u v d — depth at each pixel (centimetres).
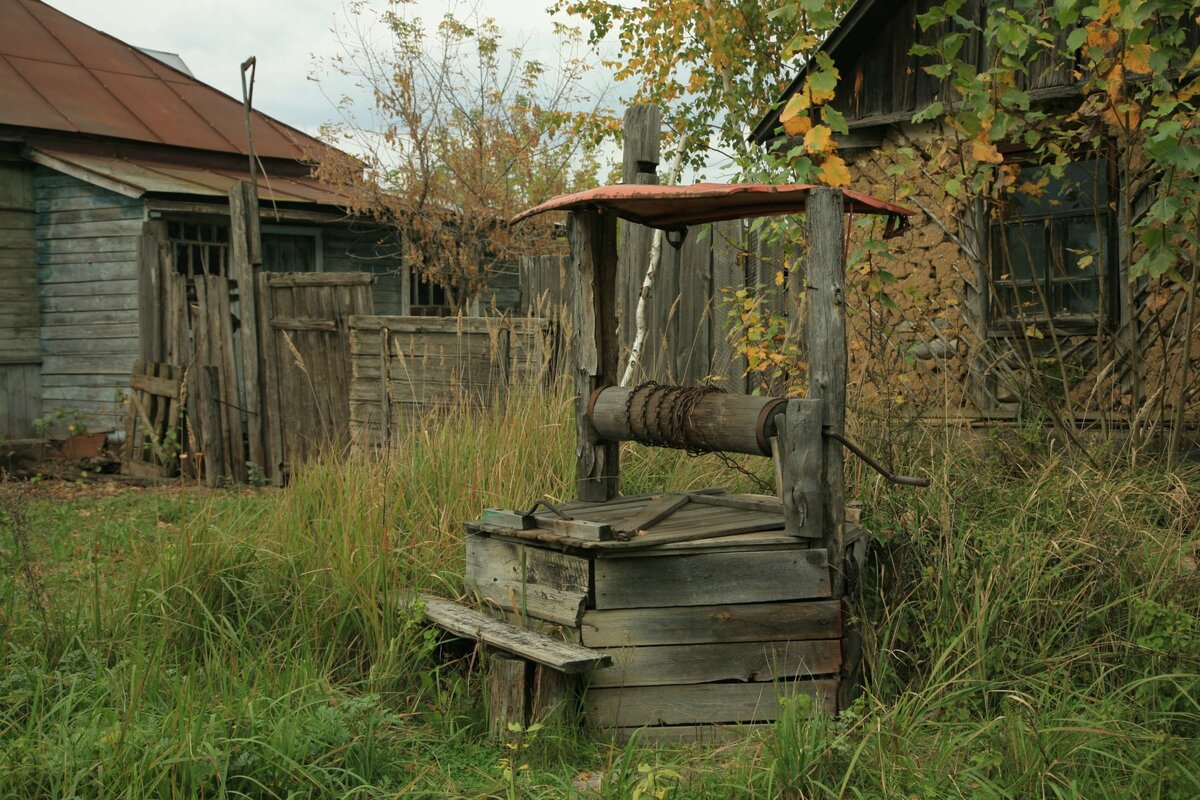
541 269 1062
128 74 1565
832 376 416
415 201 1402
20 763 325
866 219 582
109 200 1243
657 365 805
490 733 402
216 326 1030
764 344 670
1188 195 554
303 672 408
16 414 1282
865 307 712
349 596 479
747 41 1134
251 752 337
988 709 397
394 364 916
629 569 417
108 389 1255
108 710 361
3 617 451
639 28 1321
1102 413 603
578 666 385
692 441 453
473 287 1434
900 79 797
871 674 432
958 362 760
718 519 455
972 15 773
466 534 498
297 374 1000
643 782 334
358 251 1434
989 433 639
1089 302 731
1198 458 630
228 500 689
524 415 651
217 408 1029
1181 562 453
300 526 555
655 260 766
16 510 520
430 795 351
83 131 1327
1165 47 549
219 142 1503
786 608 418
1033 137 595
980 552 468
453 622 445
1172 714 377
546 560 438
